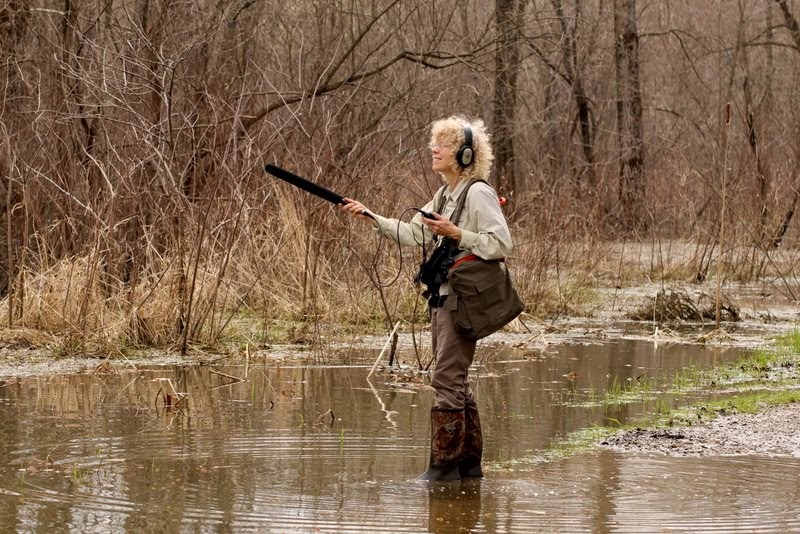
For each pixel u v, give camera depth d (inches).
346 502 316.2
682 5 1980.8
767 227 1133.1
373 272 716.0
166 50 753.0
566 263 899.4
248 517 299.0
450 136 341.4
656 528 293.7
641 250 1128.8
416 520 299.1
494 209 334.3
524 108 1716.3
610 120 1893.5
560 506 315.3
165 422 424.8
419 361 564.4
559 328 748.0
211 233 621.3
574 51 1471.5
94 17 826.8
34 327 605.3
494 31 1205.7
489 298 333.4
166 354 592.7
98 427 413.7
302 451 379.9
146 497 317.7
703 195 1234.6
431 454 345.1
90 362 564.4
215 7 807.1
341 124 833.5
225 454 373.7
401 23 913.5
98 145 698.2
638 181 1338.6
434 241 353.4
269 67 924.6
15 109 732.0
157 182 645.9
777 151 1439.5
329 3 966.4
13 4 754.2
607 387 522.0
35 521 291.0
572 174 1343.5
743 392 511.5
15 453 369.7
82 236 663.1
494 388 516.7
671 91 1996.8
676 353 643.5
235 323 652.7
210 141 691.4
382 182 745.6
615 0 1592.0
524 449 390.3
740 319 826.8
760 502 320.8
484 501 319.9
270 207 735.1
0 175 689.6
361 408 459.2
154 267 640.4
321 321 683.4
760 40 2007.9
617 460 373.4
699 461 372.8
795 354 638.5
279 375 540.4
